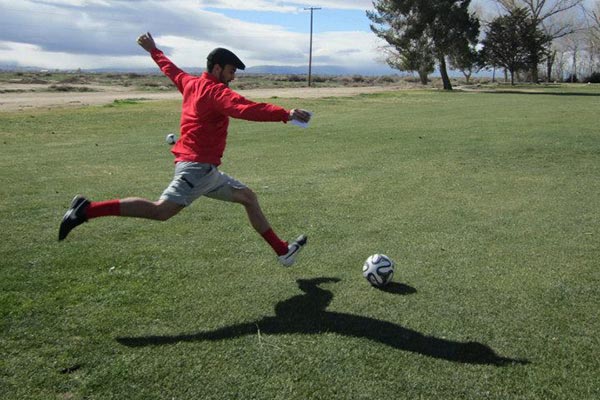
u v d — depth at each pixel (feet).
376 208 23.88
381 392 10.29
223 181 14.49
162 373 10.84
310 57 204.13
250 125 59.21
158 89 139.23
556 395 10.26
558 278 15.90
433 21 157.17
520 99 107.34
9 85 148.87
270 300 14.29
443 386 10.50
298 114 12.71
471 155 38.27
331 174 31.76
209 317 13.28
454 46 157.38
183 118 14.10
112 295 14.48
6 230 20.31
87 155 38.93
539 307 13.98
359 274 16.19
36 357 11.35
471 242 19.21
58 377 10.66
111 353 11.57
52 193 26.63
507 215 22.76
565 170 32.78
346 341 12.14
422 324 12.98
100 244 18.69
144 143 45.55
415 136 49.06
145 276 15.85
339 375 10.82
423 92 134.10
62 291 14.70
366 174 31.71
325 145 43.91
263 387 10.41
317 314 13.48
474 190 27.50
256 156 38.55
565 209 23.72
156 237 19.53
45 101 88.28
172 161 36.35
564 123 59.26
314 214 22.84
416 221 21.83
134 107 76.79
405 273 16.28
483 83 228.84
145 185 28.60
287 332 12.54
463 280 15.72
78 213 13.08
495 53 206.28
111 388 10.34
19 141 46.57
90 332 12.45
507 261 17.30
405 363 11.28
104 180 29.94
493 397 10.18
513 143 43.73
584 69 265.34
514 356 11.60
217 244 18.83
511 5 215.72
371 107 86.43
